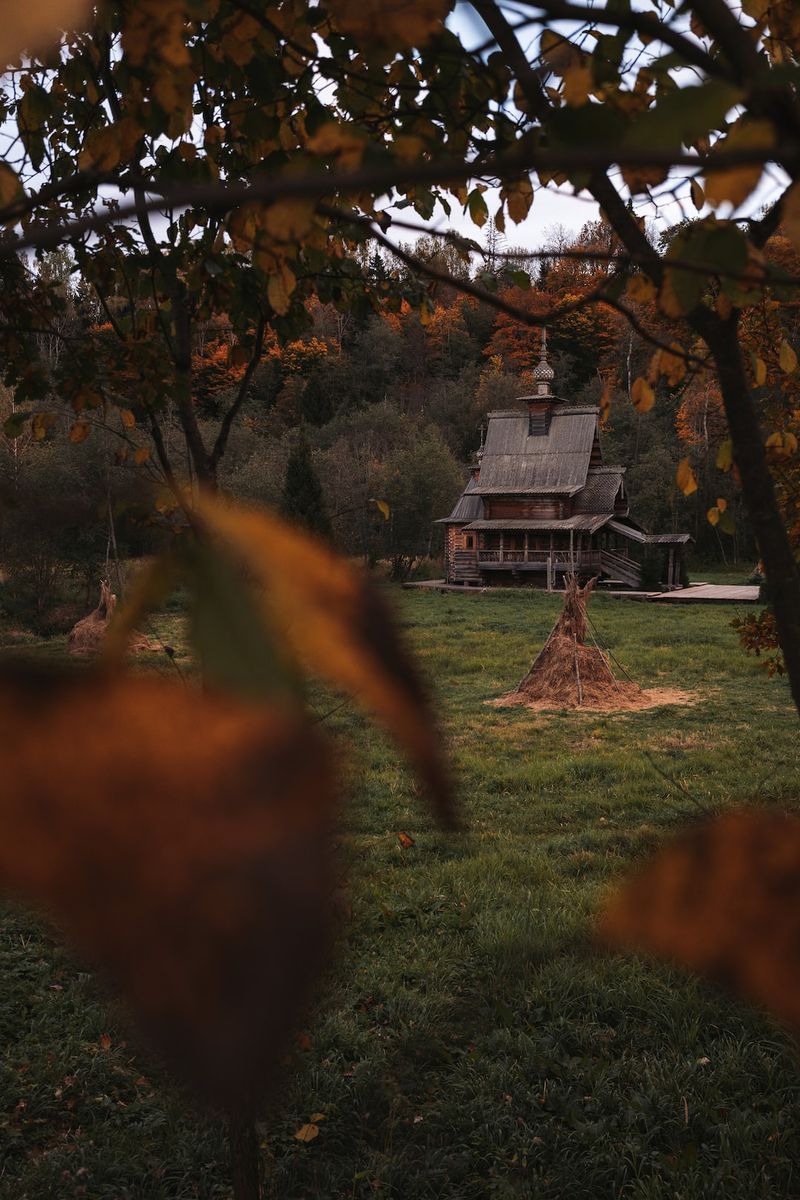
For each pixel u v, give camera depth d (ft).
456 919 19.30
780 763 34.60
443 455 154.81
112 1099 13.26
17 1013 15.38
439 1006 15.23
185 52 2.14
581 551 137.69
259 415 237.04
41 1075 13.64
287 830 0.45
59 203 5.35
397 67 4.21
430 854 23.89
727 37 1.38
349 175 0.86
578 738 42.45
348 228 6.82
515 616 97.25
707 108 1.01
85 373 7.44
